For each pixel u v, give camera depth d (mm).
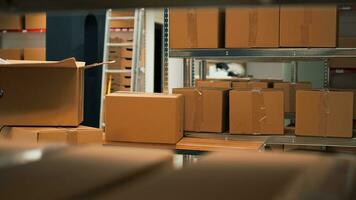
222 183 559
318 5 797
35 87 2201
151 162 657
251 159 686
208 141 2449
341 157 702
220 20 2570
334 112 2406
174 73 4992
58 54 3223
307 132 2438
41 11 892
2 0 851
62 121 2213
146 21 4984
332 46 2447
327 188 543
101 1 830
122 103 2395
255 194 520
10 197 508
